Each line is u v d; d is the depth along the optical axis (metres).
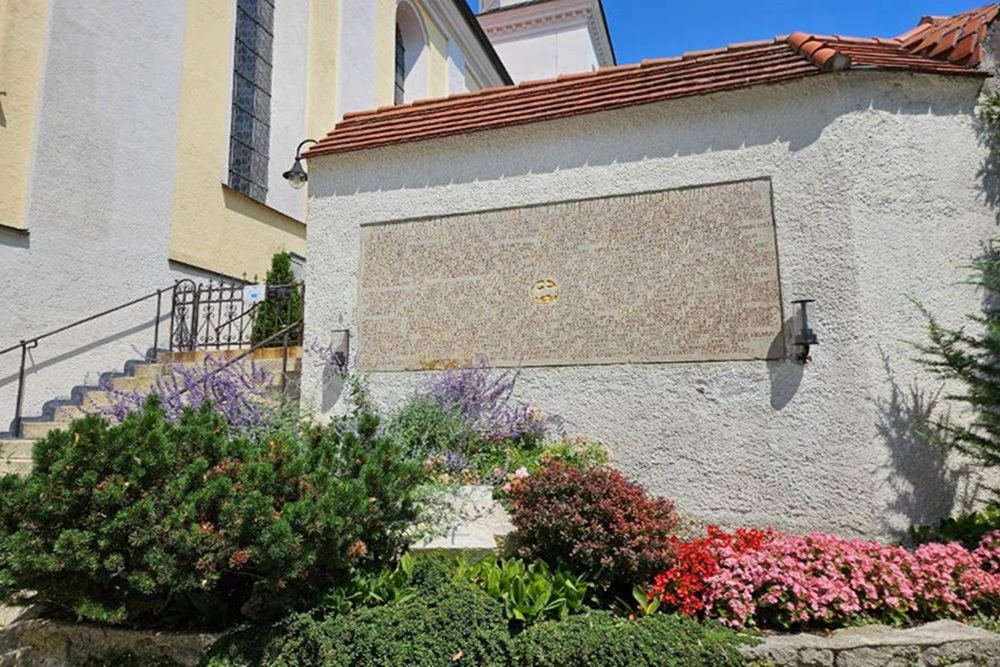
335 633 3.30
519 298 5.72
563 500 4.07
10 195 7.69
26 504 3.26
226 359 7.31
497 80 23.48
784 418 4.87
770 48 5.64
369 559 3.87
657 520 4.04
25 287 7.75
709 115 5.40
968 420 4.92
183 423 3.79
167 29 9.98
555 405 5.47
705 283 5.21
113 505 3.29
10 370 7.54
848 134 5.04
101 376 8.12
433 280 6.00
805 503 4.73
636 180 5.52
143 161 9.43
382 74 16.28
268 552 3.22
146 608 3.60
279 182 12.46
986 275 4.77
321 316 6.32
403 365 5.97
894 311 4.87
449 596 3.62
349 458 3.84
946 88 5.28
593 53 26.64
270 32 12.71
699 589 3.87
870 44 5.74
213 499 3.33
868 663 3.40
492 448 5.30
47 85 8.11
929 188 5.09
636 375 5.30
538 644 3.33
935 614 3.85
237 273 11.09
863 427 4.67
